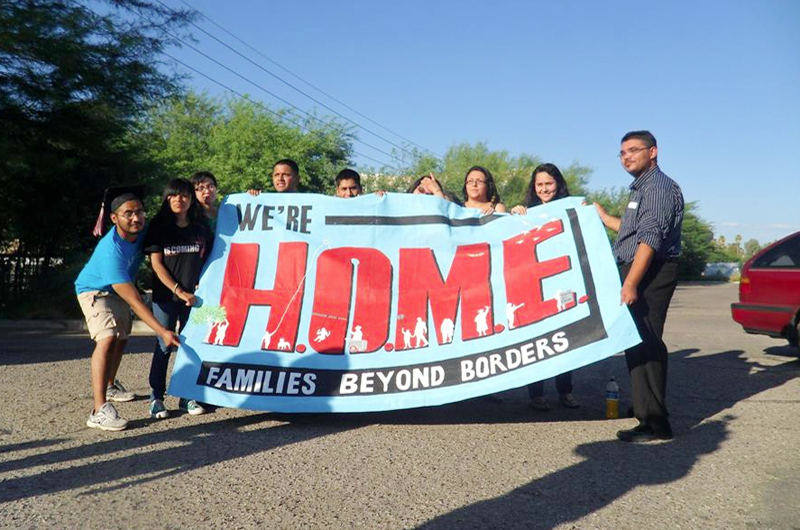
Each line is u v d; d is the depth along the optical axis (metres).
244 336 5.19
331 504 3.37
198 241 5.32
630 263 4.96
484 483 3.69
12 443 4.36
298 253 5.45
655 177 4.84
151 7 13.40
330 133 30.31
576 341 4.81
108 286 4.86
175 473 3.81
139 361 7.72
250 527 3.09
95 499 3.41
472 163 34.50
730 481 3.76
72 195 13.86
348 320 5.21
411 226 5.48
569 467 3.98
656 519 3.21
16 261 14.16
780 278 8.42
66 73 12.55
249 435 4.61
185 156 28.08
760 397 6.06
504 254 5.28
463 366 4.95
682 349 9.48
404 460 4.08
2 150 11.52
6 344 9.47
